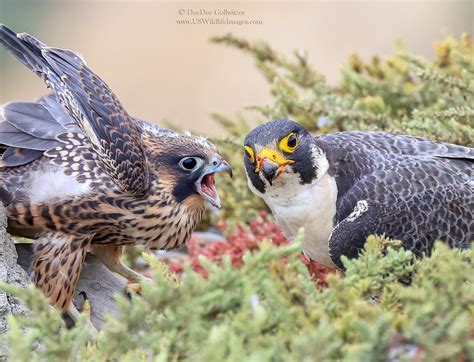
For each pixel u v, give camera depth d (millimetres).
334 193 8648
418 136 10094
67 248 8484
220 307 5312
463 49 12594
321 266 9555
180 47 23547
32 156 8625
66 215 8422
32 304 5398
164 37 23672
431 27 22828
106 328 5234
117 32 24047
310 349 4629
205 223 12047
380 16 23094
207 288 5309
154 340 5160
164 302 5305
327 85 12172
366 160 8844
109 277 9164
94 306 8766
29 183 8469
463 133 10062
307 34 22578
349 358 4688
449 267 5270
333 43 22609
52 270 8422
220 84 23062
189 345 5125
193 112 22547
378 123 11102
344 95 12758
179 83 23094
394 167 8742
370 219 8398
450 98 11172
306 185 8617
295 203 8719
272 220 10602
